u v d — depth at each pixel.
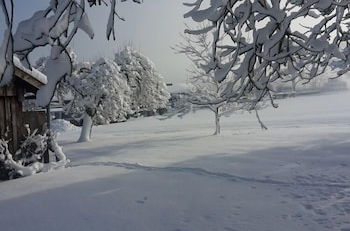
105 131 33.41
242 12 3.20
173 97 36.00
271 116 39.09
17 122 10.34
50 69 2.52
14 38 2.46
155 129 32.88
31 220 6.38
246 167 11.26
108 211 6.85
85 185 8.82
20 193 8.12
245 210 7.02
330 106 46.34
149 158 13.66
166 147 17.25
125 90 26.34
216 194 8.12
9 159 9.65
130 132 30.88
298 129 23.80
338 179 9.49
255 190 8.53
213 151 15.01
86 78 23.17
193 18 2.86
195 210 6.98
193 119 42.84
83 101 22.84
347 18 4.34
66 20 2.44
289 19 3.19
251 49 3.40
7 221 6.36
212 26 3.10
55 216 6.57
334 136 18.28
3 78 2.38
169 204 7.32
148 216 6.61
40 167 10.37
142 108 34.22
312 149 14.48
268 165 11.56
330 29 3.86
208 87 23.78
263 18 3.32
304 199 7.77
